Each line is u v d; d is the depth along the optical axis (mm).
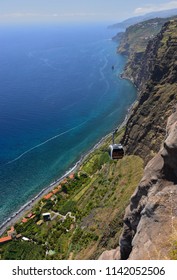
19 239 106125
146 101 136500
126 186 105625
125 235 49844
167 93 129500
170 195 39969
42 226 110938
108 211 96500
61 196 127250
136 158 122062
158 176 45844
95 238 87562
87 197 116938
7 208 131125
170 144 43125
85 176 139375
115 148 61188
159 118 122875
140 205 46219
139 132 129125
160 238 35000
